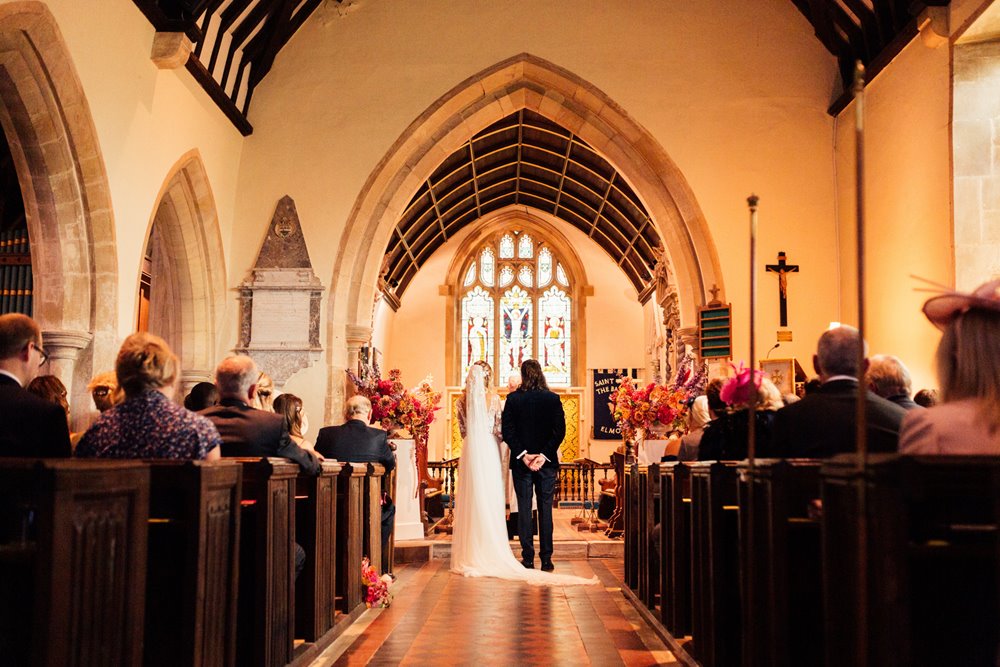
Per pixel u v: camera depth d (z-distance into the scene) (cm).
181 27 928
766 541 350
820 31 1138
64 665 254
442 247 2050
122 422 351
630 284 2042
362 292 1185
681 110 1178
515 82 1211
